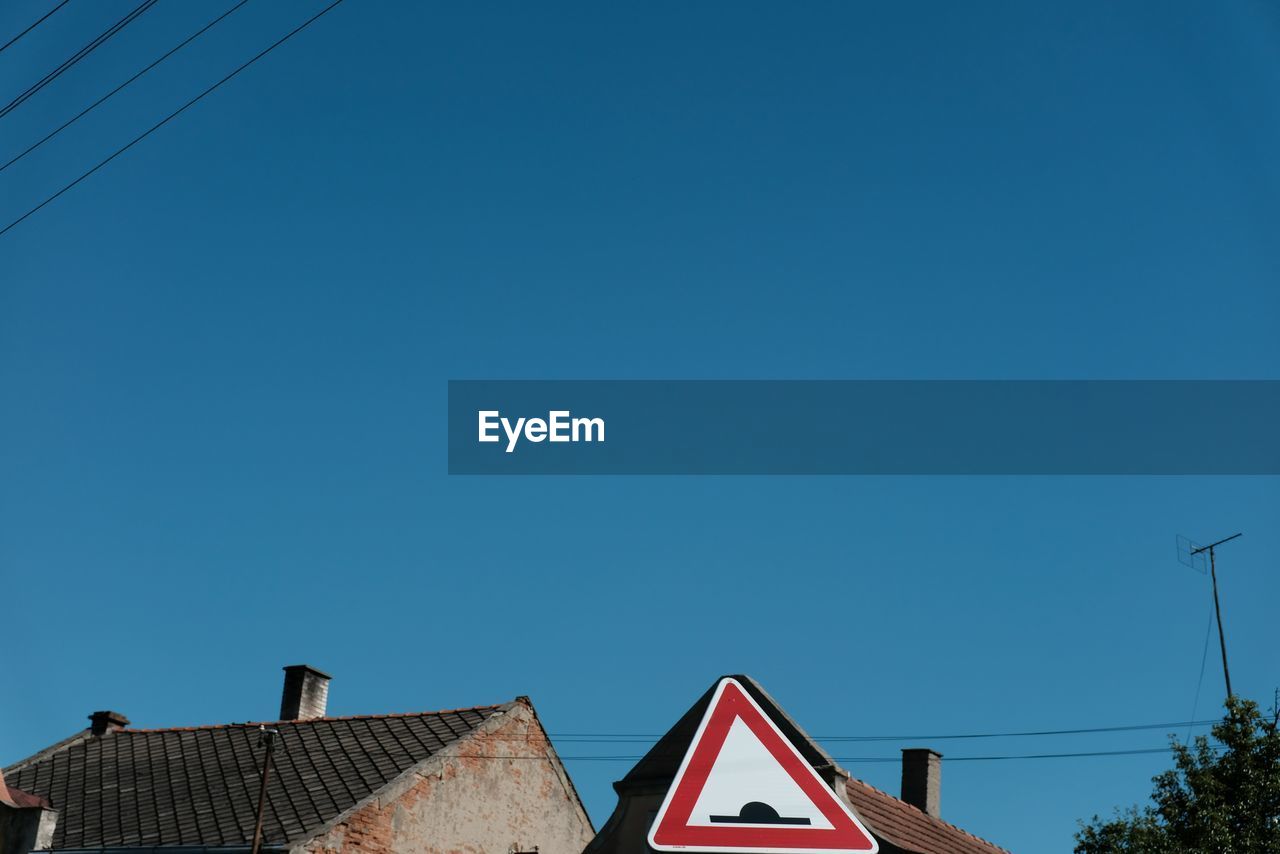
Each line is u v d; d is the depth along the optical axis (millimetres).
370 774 23844
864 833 7777
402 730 25875
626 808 11555
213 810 23531
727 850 7738
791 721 12172
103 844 22797
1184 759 21281
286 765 25031
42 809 23172
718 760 7961
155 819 23719
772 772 7922
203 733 27969
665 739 11891
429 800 23625
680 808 7832
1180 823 20625
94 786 26062
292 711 28953
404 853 22828
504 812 25156
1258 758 20719
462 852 24000
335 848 21688
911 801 26562
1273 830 19828
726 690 8156
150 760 27016
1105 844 20922
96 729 29375
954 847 20453
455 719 26078
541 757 26438
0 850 23109
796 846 7746
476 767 24781
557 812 26422
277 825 22172
